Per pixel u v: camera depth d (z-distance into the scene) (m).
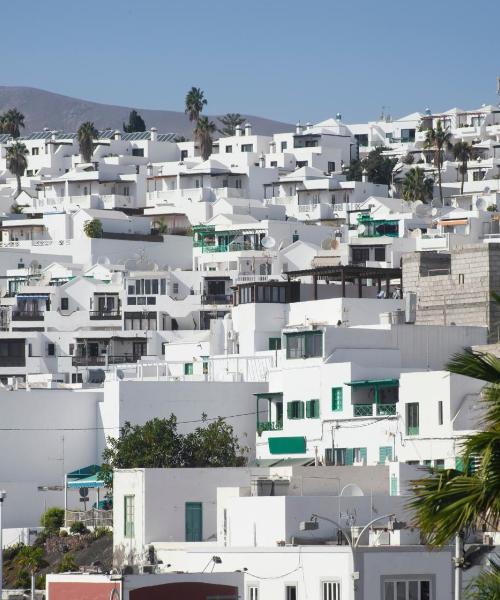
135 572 82.38
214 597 76.00
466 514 49.25
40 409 135.75
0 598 83.50
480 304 145.62
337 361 125.06
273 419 130.50
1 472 134.25
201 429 123.62
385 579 75.19
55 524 122.06
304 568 77.12
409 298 145.00
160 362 172.25
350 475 96.06
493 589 58.81
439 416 109.12
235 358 150.38
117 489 98.06
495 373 50.94
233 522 87.56
